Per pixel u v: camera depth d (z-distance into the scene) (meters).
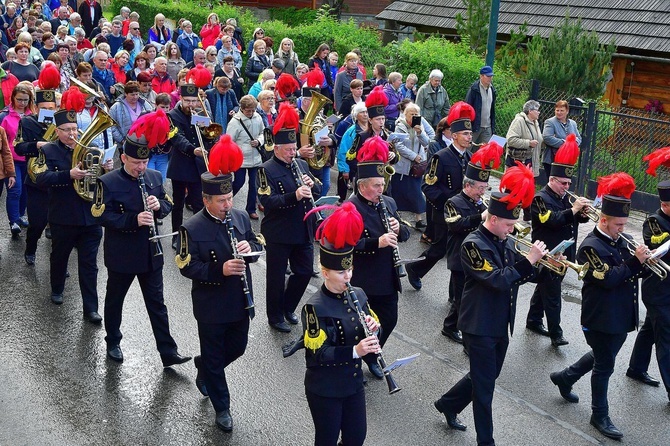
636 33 19.83
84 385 7.61
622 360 9.02
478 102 15.22
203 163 10.96
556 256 7.23
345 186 13.06
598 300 7.38
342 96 16.34
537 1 22.17
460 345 8.96
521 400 7.96
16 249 10.90
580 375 7.76
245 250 6.79
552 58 17.33
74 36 19.08
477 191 8.52
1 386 7.49
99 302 9.42
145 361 8.14
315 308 5.75
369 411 7.49
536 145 13.98
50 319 8.92
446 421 7.38
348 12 33.16
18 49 14.20
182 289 9.92
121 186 7.70
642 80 20.03
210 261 6.78
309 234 8.78
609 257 7.39
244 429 7.05
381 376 8.10
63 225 8.77
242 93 18.88
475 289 6.80
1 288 9.64
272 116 12.91
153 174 8.12
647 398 8.20
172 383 7.76
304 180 8.75
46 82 9.69
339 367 5.78
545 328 9.55
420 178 12.23
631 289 7.45
